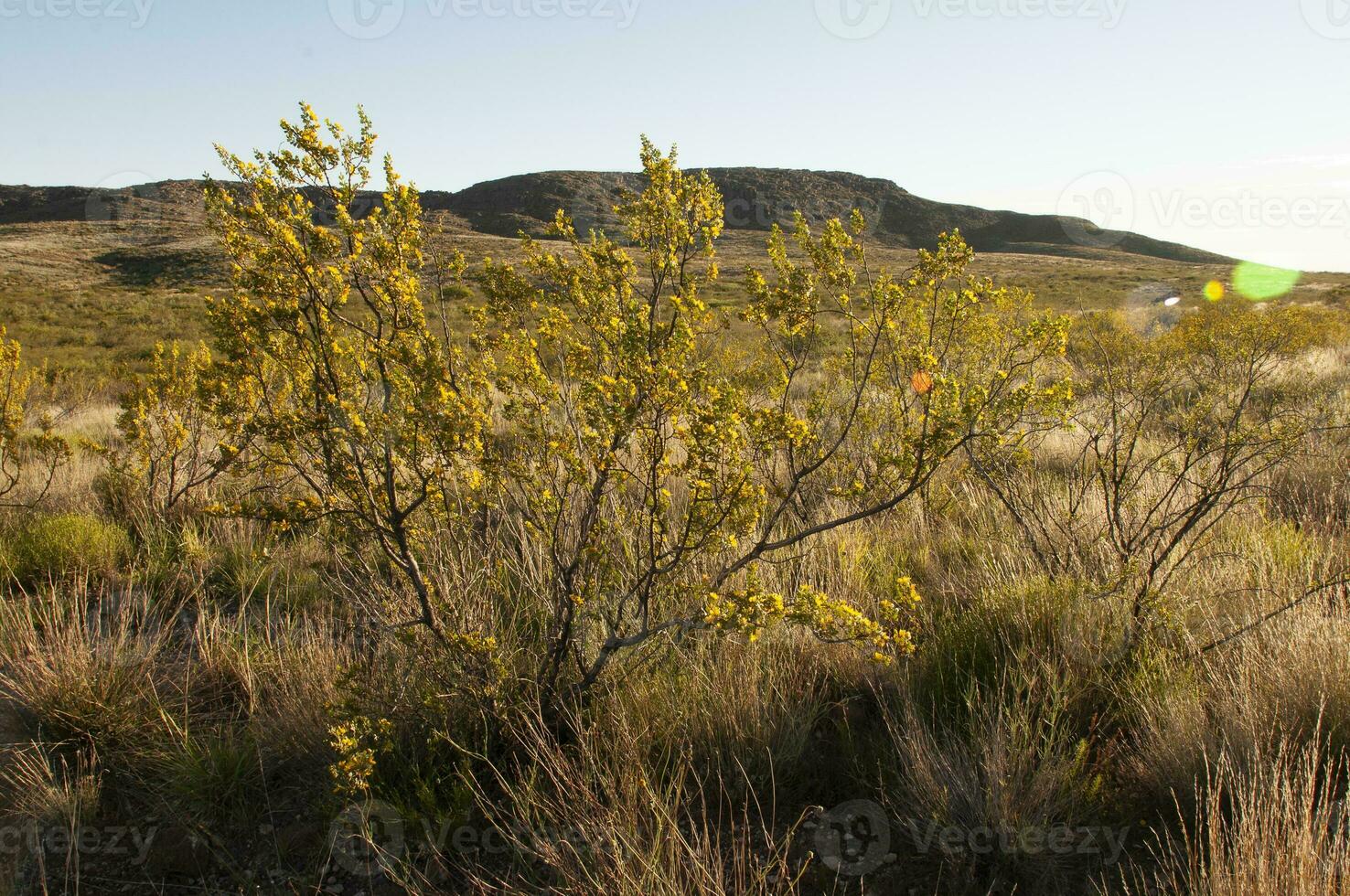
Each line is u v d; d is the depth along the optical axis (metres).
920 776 2.71
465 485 3.51
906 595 2.95
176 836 2.73
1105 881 2.29
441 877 2.52
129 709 3.27
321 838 2.71
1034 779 2.62
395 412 2.77
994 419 3.15
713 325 4.52
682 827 2.70
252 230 2.70
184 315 30.39
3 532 5.21
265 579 4.55
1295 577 3.91
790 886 2.29
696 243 2.79
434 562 3.51
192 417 6.22
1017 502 4.79
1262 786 2.33
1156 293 27.86
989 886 2.46
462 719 3.04
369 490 2.85
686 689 3.15
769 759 2.84
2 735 3.20
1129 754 2.90
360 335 2.99
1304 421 4.53
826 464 5.02
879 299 3.09
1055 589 3.77
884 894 2.44
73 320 29.11
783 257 3.02
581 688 3.09
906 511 5.23
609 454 2.77
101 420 11.06
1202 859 2.31
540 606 3.70
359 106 2.71
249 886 2.53
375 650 3.40
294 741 3.08
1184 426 4.68
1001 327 4.82
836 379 5.79
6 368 6.02
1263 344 5.28
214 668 3.63
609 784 2.58
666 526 3.08
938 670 3.33
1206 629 3.53
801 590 2.82
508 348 3.18
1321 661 2.99
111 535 4.99
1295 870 2.07
